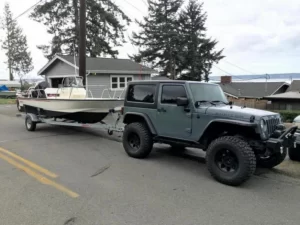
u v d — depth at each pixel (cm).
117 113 800
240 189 427
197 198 390
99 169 518
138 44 3859
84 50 1109
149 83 580
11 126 1041
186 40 3719
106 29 2883
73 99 827
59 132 923
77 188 420
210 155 464
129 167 534
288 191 422
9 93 3216
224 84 4412
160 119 554
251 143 453
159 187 430
